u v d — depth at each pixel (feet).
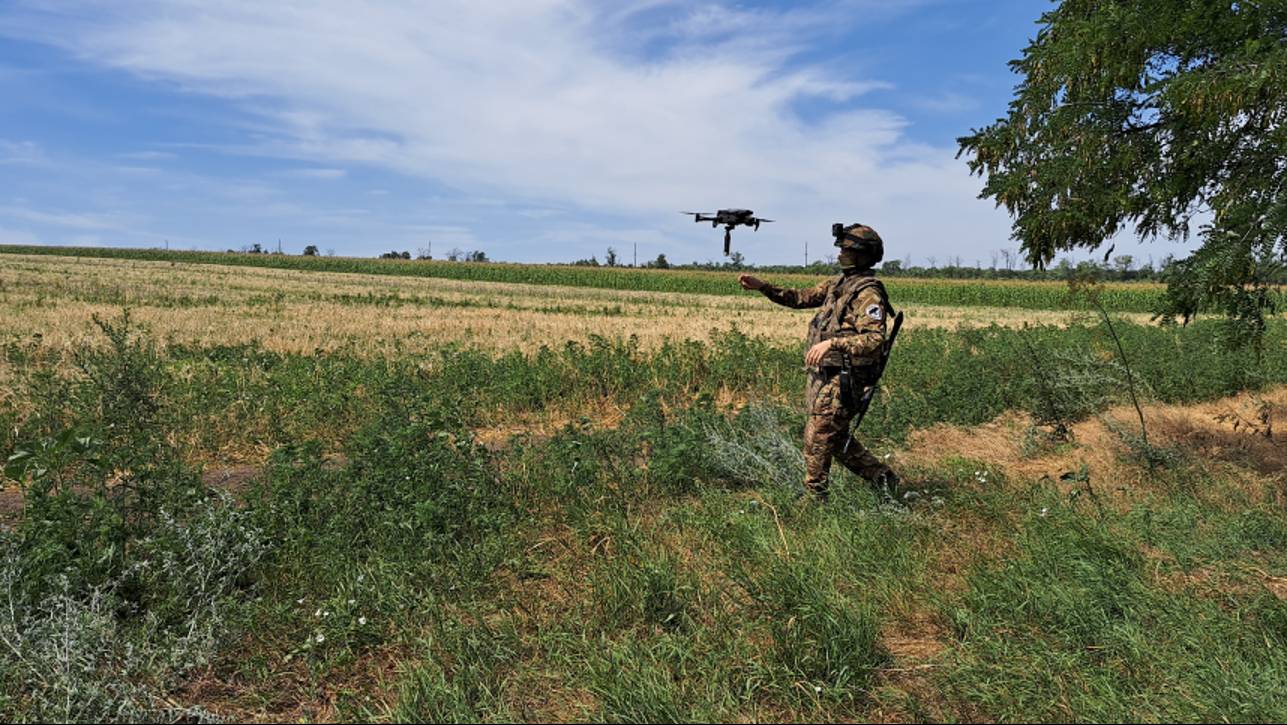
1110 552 12.12
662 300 121.49
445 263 306.35
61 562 10.66
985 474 16.90
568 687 8.82
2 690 8.54
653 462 16.24
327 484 14.60
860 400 14.61
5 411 23.20
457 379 29.94
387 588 10.91
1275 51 13.79
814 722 8.11
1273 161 15.37
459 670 9.04
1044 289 165.27
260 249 388.37
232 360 36.42
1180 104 14.69
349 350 39.68
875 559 12.01
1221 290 15.47
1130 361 32.37
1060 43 17.38
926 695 8.70
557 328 58.90
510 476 15.76
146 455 13.76
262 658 9.54
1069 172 17.33
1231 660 9.00
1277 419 25.11
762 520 13.51
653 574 10.57
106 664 9.07
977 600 10.48
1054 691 8.51
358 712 8.32
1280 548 13.10
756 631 9.84
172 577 10.56
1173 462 17.94
